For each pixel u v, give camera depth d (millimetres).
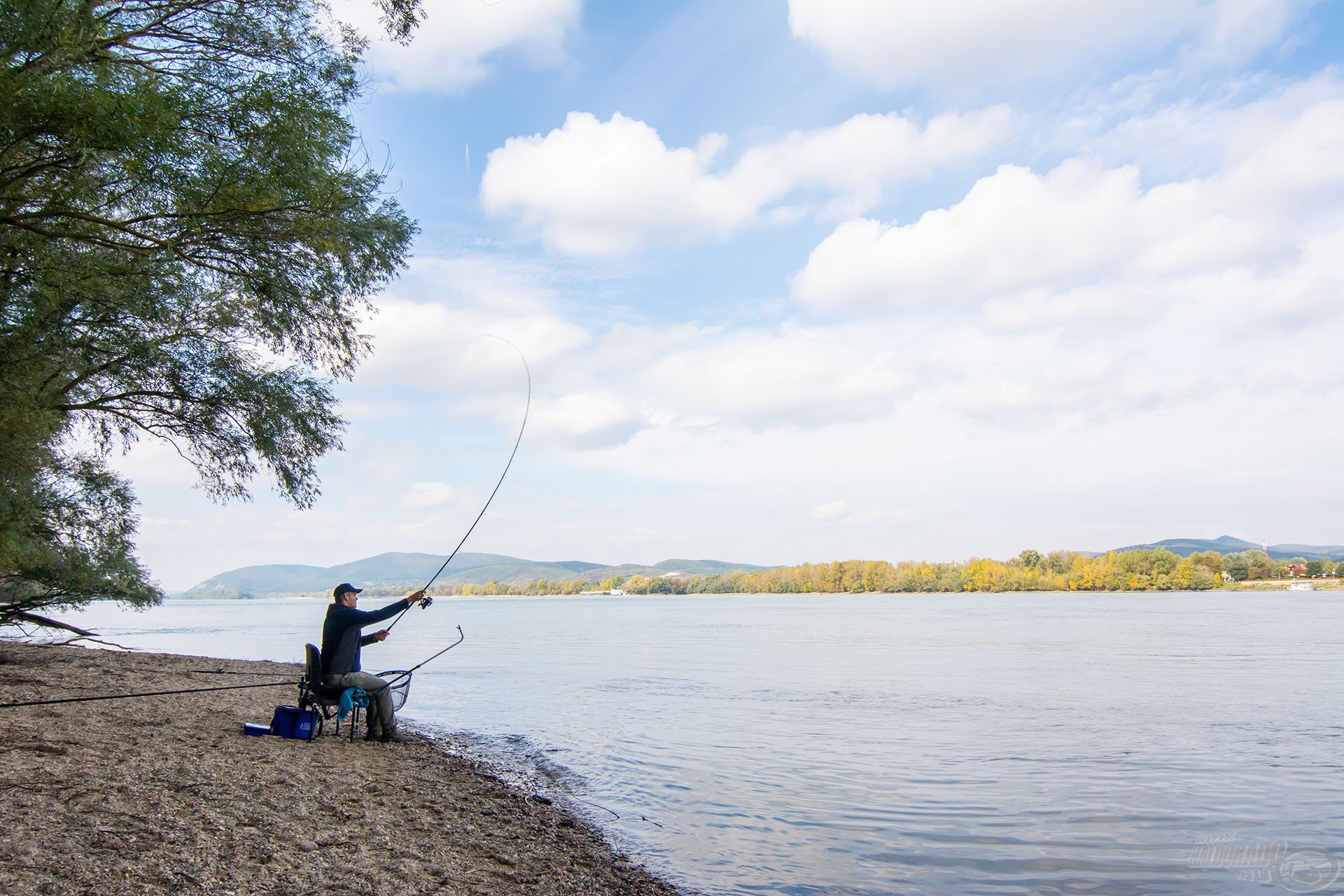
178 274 10070
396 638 52750
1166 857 7480
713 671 27938
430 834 6676
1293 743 13562
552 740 13516
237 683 16172
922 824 8547
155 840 5184
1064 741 13719
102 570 17359
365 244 11406
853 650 38094
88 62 7492
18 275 8781
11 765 6695
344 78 9578
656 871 6762
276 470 14070
